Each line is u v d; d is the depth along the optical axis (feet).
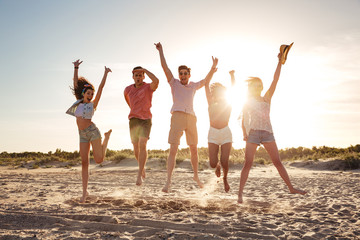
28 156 97.09
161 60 18.98
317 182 31.78
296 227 12.54
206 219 13.84
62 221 13.48
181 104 18.86
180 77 19.26
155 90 20.21
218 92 18.37
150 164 65.36
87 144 18.17
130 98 20.42
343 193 22.63
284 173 16.37
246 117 16.71
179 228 12.43
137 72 20.30
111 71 18.26
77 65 19.07
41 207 16.39
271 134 16.44
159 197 20.54
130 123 20.42
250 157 16.55
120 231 12.12
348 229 12.22
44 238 10.85
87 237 11.04
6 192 22.65
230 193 23.65
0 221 13.38
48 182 31.99
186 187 27.96
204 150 82.89
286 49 16.90
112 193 23.02
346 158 62.49
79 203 17.90
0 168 66.49
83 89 18.33
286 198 20.42
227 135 18.04
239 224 12.89
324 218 14.20
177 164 64.03
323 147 91.20
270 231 11.80
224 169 18.13
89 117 17.81
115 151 91.76
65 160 77.30
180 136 18.84
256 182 32.76
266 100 16.75
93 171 57.16
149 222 13.15
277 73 16.94
